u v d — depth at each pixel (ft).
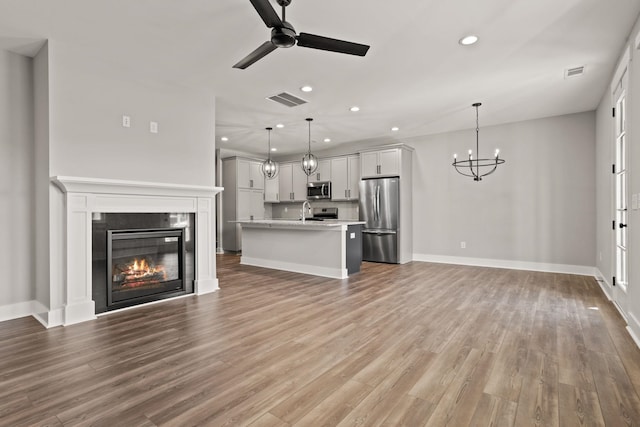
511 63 11.55
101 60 11.00
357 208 25.66
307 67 11.87
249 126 19.86
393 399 5.95
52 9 8.38
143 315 10.70
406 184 21.90
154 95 12.45
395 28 9.37
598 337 8.79
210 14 8.68
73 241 10.12
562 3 8.23
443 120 18.65
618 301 11.30
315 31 9.52
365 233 22.39
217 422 5.28
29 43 10.03
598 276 16.01
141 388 6.31
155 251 12.37
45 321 9.91
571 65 11.69
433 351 7.97
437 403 5.82
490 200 19.80
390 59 11.25
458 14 8.72
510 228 19.21
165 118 12.74
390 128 20.38
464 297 12.84
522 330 9.33
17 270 10.55
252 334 9.06
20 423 5.28
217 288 14.20
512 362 7.38
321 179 26.48
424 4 8.30
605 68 11.92
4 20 8.83
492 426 5.19
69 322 9.92
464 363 7.34
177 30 9.44
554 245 17.99
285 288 14.42
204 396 6.04
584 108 16.57
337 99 15.20
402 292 13.66
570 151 17.52
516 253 19.03
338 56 11.04
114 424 5.25
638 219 8.63
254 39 9.96
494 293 13.46
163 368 7.11
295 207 29.45
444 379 6.64
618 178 11.88
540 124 18.31
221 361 7.44
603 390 6.22
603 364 7.26
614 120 12.23
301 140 23.80
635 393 6.11
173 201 12.71
